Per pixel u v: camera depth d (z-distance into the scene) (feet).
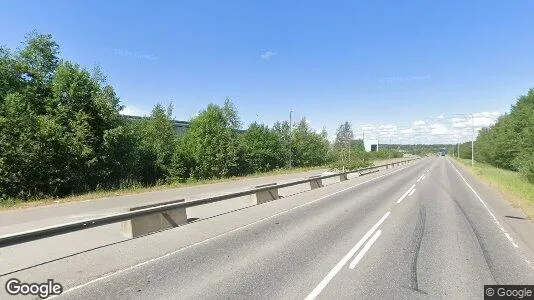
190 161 136.87
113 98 96.89
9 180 73.20
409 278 21.99
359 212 48.26
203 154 139.33
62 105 88.58
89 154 86.89
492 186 96.94
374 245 30.09
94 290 19.56
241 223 39.96
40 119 79.56
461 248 29.48
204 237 32.86
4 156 72.59
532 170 123.13
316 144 238.07
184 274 22.34
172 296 18.81
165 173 127.24
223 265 24.22
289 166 201.05
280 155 203.92
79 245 29.63
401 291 19.84
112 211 48.85
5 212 47.83
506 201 64.85
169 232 35.17
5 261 24.80
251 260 25.44
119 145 97.25
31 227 37.35
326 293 19.39
